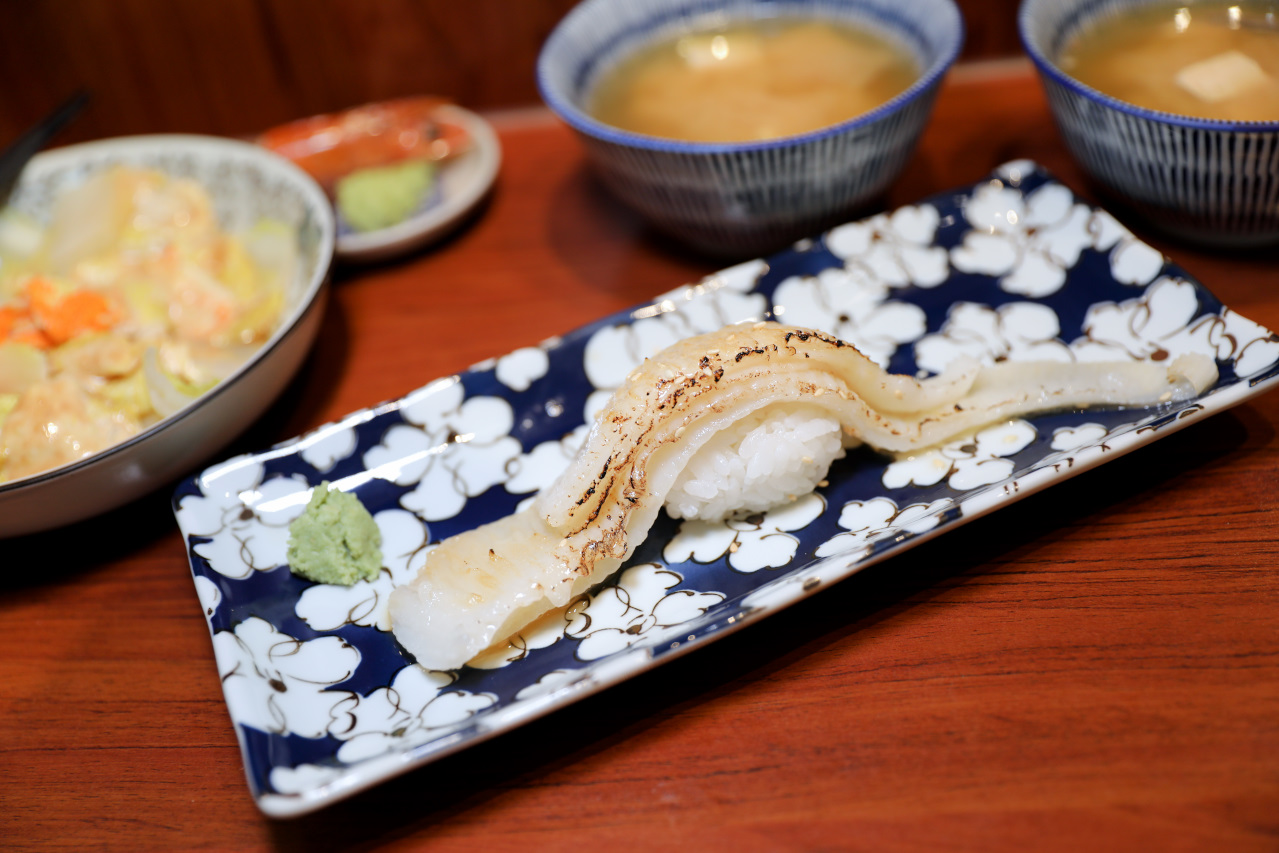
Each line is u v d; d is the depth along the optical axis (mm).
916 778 271
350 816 280
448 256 423
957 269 370
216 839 283
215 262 404
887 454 327
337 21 466
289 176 406
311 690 296
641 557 317
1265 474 308
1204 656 279
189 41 471
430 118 457
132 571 340
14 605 336
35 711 312
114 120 493
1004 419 327
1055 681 280
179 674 315
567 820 275
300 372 386
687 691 291
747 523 319
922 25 386
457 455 344
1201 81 352
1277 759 262
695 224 377
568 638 302
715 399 306
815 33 416
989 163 415
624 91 407
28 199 429
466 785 282
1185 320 332
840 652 292
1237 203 336
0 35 461
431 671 298
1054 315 352
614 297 396
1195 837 255
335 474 337
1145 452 316
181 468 335
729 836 268
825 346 313
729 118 385
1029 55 353
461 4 461
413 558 325
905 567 304
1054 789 265
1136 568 296
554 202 438
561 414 351
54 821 290
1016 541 305
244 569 317
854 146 350
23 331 382
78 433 340
